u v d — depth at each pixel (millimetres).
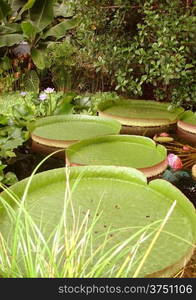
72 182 2949
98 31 5309
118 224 2457
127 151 3631
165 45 4488
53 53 6426
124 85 4992
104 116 4691
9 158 3701
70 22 6375
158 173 3266
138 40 5027
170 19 4535
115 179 2971
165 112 4918
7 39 6219
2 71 6324
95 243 2270
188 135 4219
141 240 1823
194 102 4953
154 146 3650
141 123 4477
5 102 5359
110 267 2059
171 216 2529
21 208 1887
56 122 4457
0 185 2350
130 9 5000
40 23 6609
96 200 2729
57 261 2111
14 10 6988
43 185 2873
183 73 4414
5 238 2285
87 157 3492
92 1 5102
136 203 2689
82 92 5973
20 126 4258
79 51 5867
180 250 2217
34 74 6059
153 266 2092
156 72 4617
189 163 3494
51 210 2605
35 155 3758
